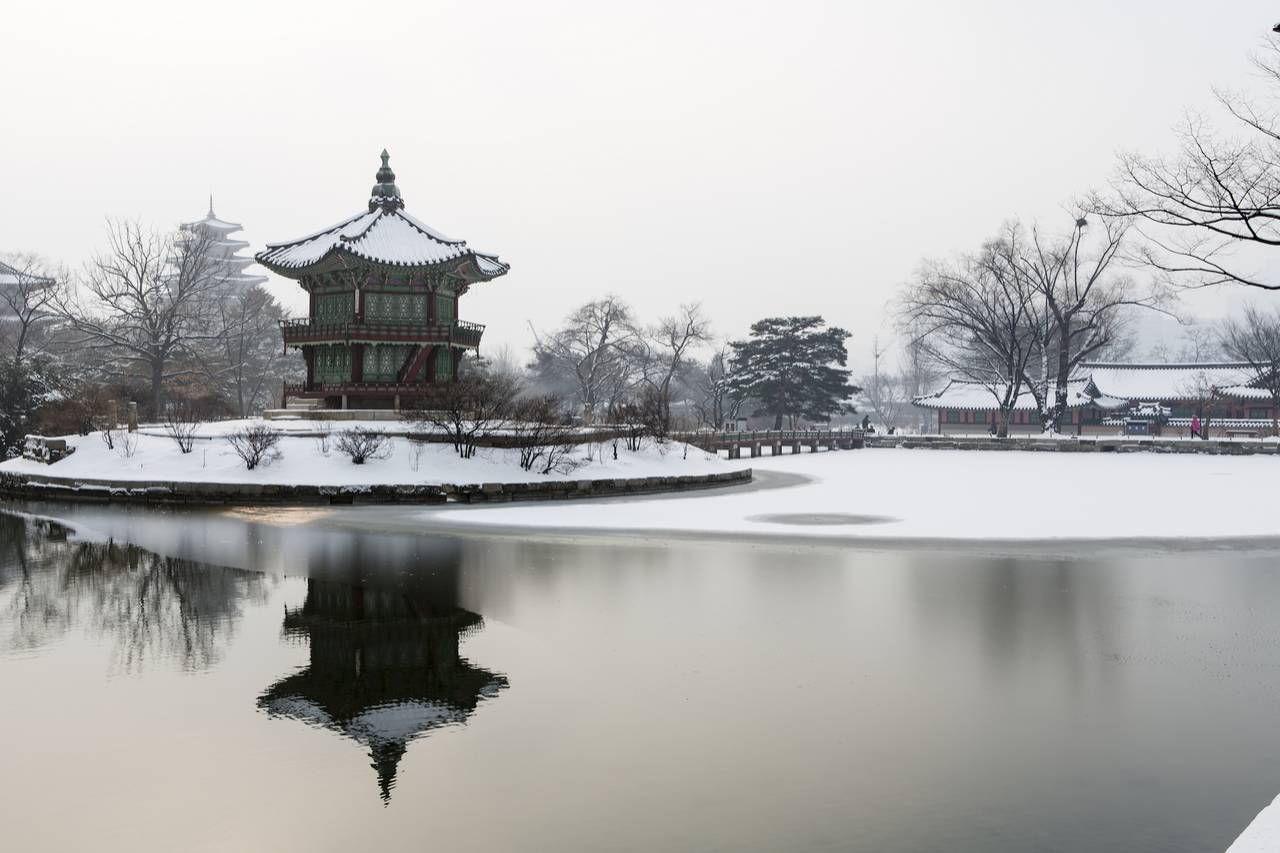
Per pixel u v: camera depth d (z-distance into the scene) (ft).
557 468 135.03
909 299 280.10
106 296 251.19
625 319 324.80
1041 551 77.46
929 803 31.27
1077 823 29.84
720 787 32.68
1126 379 363.35
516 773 33.99
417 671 45.88
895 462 211.61
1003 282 270.67
